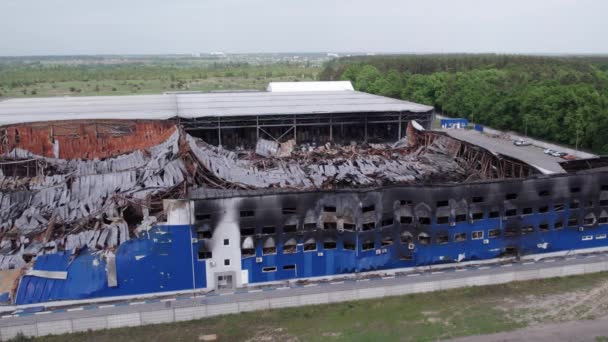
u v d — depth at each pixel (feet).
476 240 189.67
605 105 394.11
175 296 169.78
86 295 166.40
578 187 196.03
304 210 174.91
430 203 182.19
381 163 237.86
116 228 170.60
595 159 220.84
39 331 148.77
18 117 258.16
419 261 185.78
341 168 228.63
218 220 169.78
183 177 199.72
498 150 236.02
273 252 175.83
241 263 174.09
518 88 503.20
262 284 176.65
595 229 201.77
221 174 209.05
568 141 386.32
